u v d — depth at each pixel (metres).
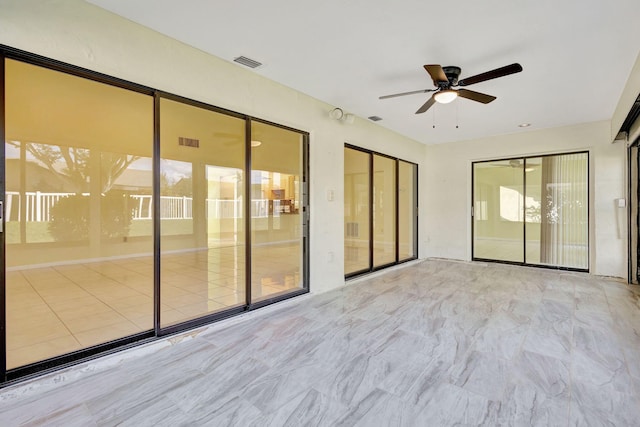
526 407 1.82
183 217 7.70
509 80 3.51
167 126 6.69
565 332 2.88
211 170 8.25
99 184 6.45
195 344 2.67
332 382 2.09
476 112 4.67
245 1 2.23
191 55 2.87
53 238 5.94
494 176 6.40
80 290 4.27
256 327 3.04
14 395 1.91
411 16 2.39
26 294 4.07
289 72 3.41
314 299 3.95
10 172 5.46
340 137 4.58
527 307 3.60
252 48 2.90
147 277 5.06
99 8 2.31
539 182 5.84
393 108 4.55
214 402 1.88
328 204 4.39
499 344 2.64
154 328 2.69
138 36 2.52
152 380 2.12
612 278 4.94
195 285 4.57
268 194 7.98
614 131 4.66
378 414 1.76
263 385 2.06
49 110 5.65
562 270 5.57
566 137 5.38
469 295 4.11
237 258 6.91
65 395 1.95
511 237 6.25
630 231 4.73
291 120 3.83
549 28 2.52
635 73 3.11
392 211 6.67
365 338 2.78
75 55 2.20
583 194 5.36
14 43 1.96
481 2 2.22
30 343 2.65
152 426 1.67
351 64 3.20
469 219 6.52
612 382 2.07
